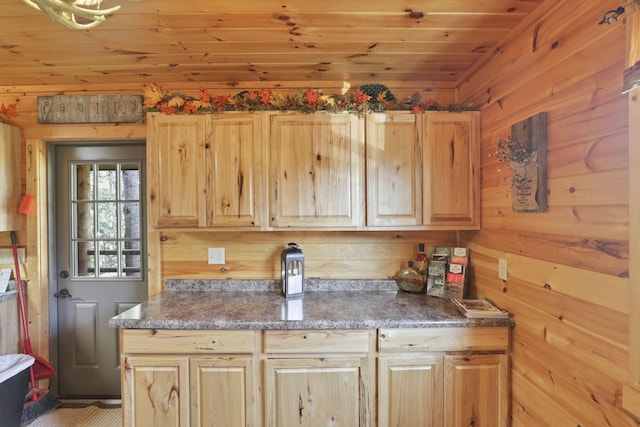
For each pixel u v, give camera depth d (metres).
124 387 1.56
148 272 2.16
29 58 1.81
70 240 2.37
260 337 1.57
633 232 0.90
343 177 1.83
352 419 1.57
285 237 2.16
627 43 0.88
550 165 1.26
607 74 1.00
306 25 1.50
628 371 0.93
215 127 1.82
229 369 1.56
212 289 2.15
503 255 1.61
